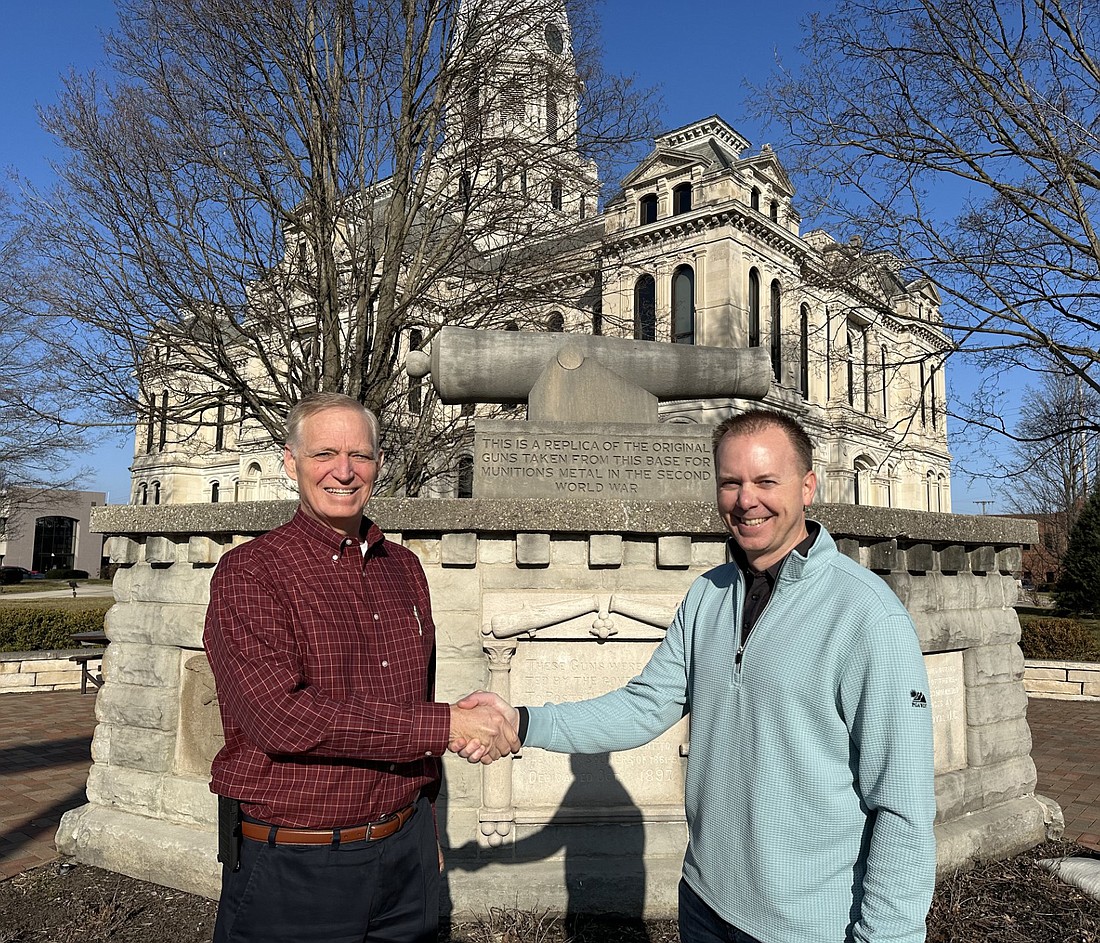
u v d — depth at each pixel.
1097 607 21.38
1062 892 3.98
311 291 10.36
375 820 2.00
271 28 9.66
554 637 3.98
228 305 10.20
